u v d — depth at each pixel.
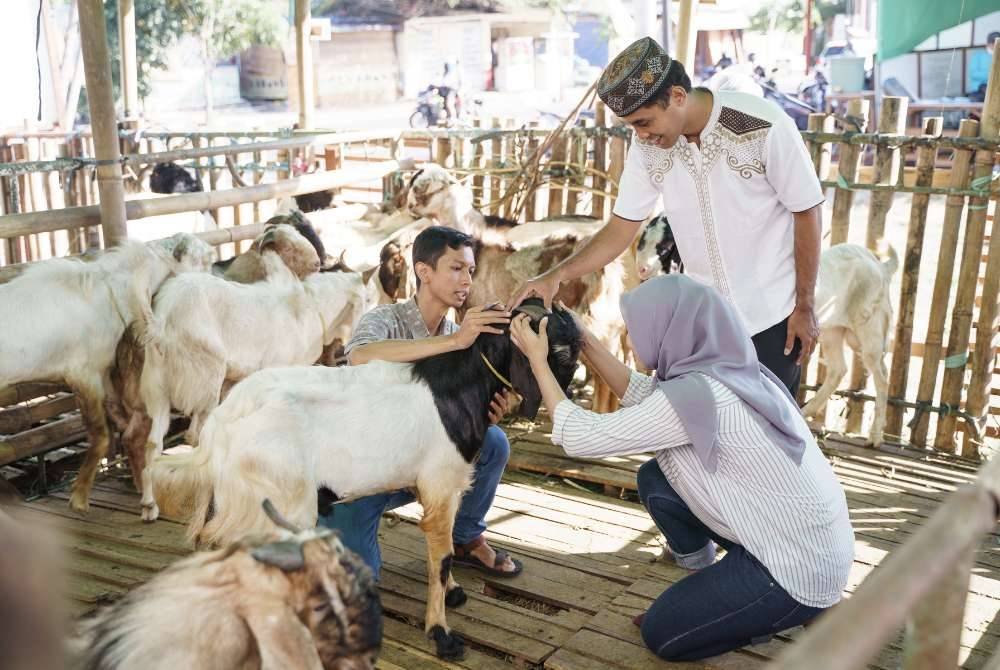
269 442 2.72
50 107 15.19
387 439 2.89
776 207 3.38
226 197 5.73
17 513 0.83
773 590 2.78
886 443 5.46
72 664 1.54
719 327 2.79
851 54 22.64
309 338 4.77
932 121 5.31
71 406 5.02
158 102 28.78
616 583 3.68
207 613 1.72
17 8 7.26
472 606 3.48
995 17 15.79
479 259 5.73
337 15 32.00
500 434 3.56
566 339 2.92
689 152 3.37
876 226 5.52
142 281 4.28
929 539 1.22
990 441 5.50
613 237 3.69
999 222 4.98
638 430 2.76
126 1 9.53
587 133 6.34
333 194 7.34
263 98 30.97
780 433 2.75
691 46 5.88
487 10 32.31
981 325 5.14
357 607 1.78
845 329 5.37
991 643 3.23
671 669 3.02
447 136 7.29
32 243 9.48
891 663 3.06
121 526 4.23
